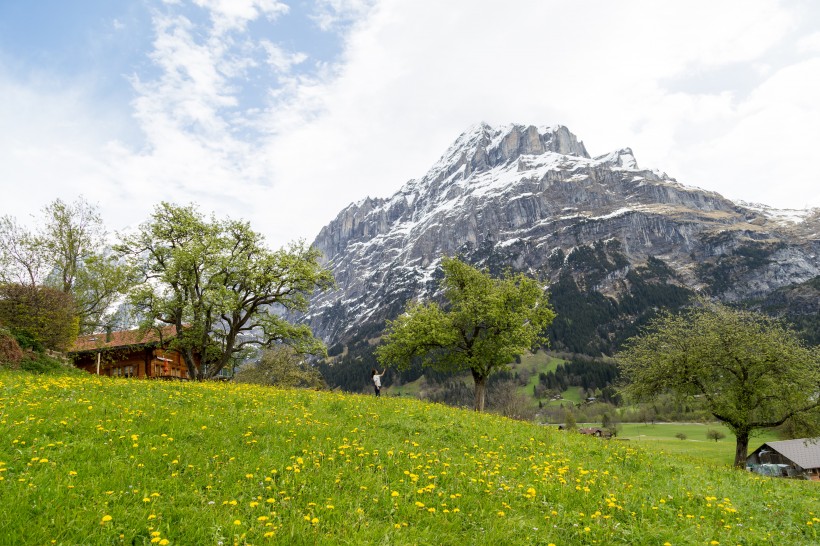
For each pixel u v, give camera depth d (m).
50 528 6.47
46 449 9.62
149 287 44.75
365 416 16.62
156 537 6.48
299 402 18.19
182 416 13.38
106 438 10.78
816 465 79.25
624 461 15.22
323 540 6.88
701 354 40.88
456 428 16.62
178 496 7.94
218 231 48.25
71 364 39.62
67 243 53.66
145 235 46.53
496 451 14.18
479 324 49.44
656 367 43.03
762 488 14.40
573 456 15.05
